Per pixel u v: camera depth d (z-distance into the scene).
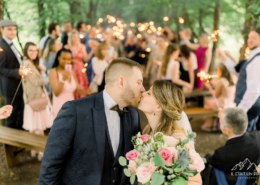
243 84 3.36
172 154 1.29
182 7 7.22
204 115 4.25
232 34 6.82
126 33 9.16
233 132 2.17
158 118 1.70
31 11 5.79
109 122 1.49
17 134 3.06
